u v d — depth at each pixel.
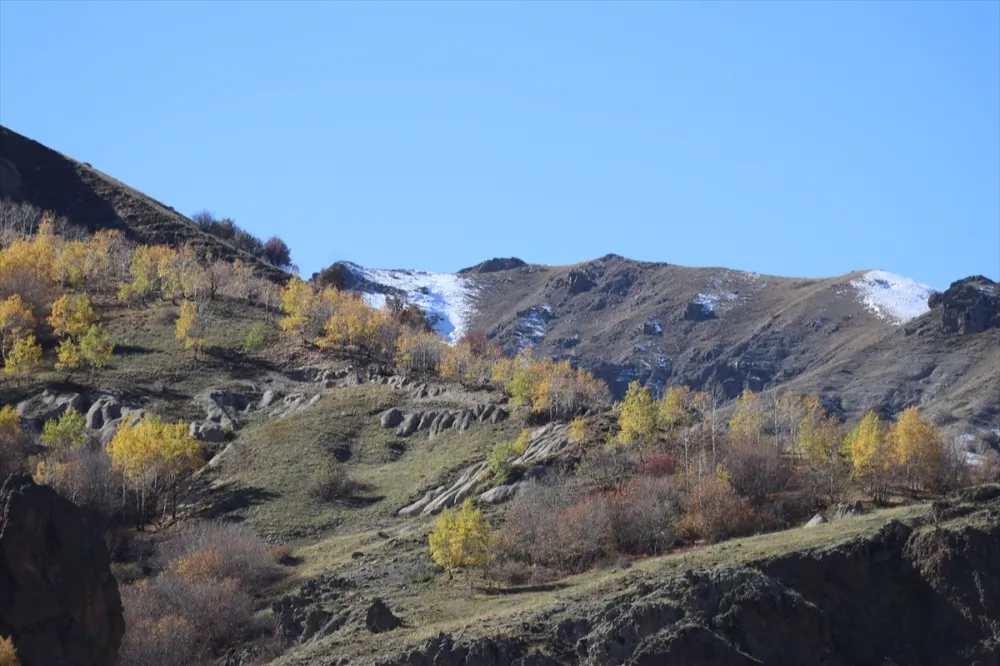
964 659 75.31
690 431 121.56
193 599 89.94
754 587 76.56
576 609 78.75
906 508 92.25
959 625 76.94
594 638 74.50
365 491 122.88
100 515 110.31
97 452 120.56
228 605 90.00
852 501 101.31
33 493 60.56
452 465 122.94
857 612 78.50
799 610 75.94
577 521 96.25
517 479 112.75
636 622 74.88
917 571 79.50
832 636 77.25
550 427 126.31
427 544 101.25
